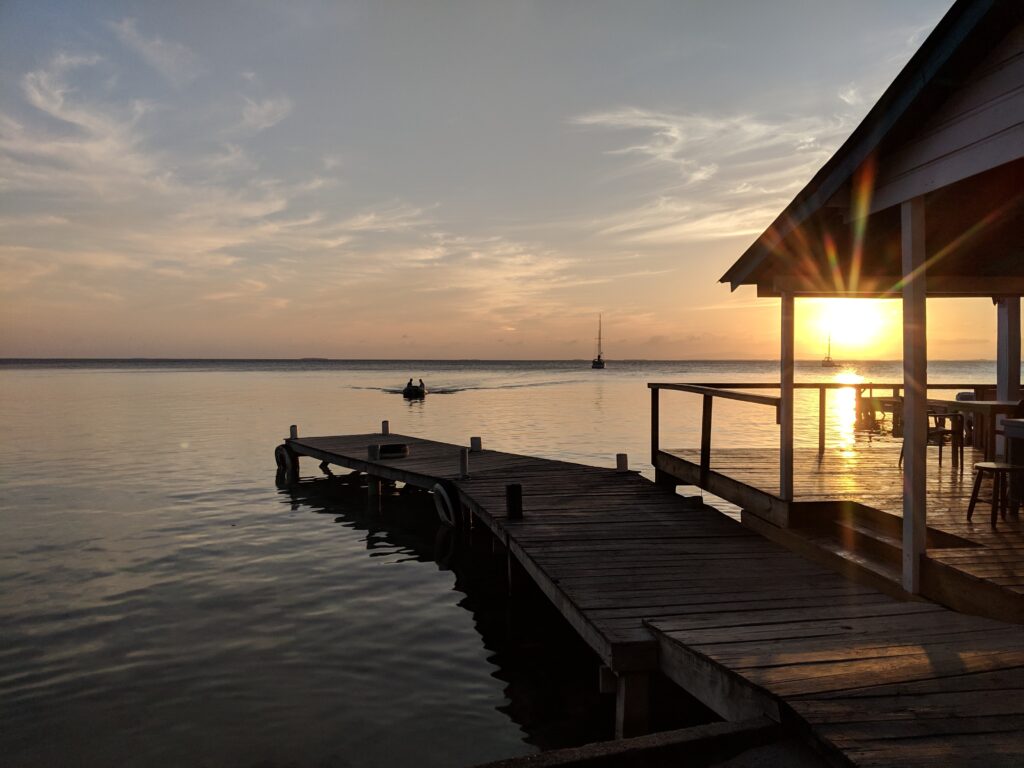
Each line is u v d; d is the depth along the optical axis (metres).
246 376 118.38
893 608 5.34
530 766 3.38
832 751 3.28
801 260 7.67
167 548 11.84
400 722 6.10
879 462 10.46
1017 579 4.95
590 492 11.75
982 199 5.83
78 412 40.34
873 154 5.66
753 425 29.84
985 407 8.77
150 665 7.23
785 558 7.37
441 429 29.88
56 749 5.64
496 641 7.96
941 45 4.71
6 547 11.77
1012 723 3.43
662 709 5.91
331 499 16.80
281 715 6.21
